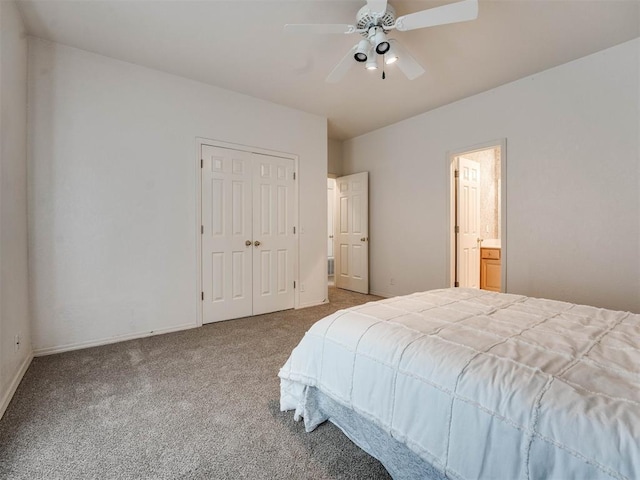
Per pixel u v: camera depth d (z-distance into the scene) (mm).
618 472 671
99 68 2678
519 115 3090
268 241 3732
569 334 1269
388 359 1200
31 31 2354
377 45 1998
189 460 1343
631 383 882
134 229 2859
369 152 4824
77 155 2592
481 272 4379
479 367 1003
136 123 2857
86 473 1271
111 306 2756
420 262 4105
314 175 4113
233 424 1596
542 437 788
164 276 3021
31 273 2412
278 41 2467
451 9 1681
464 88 3285
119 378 2090
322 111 3973
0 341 1710
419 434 1050
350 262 5094
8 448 1411
